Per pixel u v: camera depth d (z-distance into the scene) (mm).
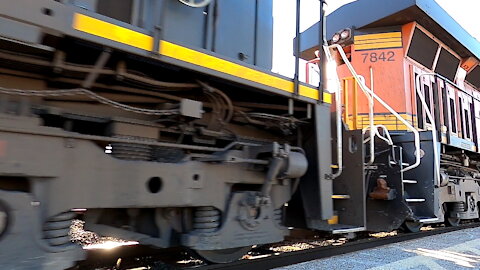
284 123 3506
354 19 6844
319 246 4254
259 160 3010
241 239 2939
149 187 2496
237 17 3449
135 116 2797
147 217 2773
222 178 2865
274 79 3092
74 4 2295
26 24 1760
